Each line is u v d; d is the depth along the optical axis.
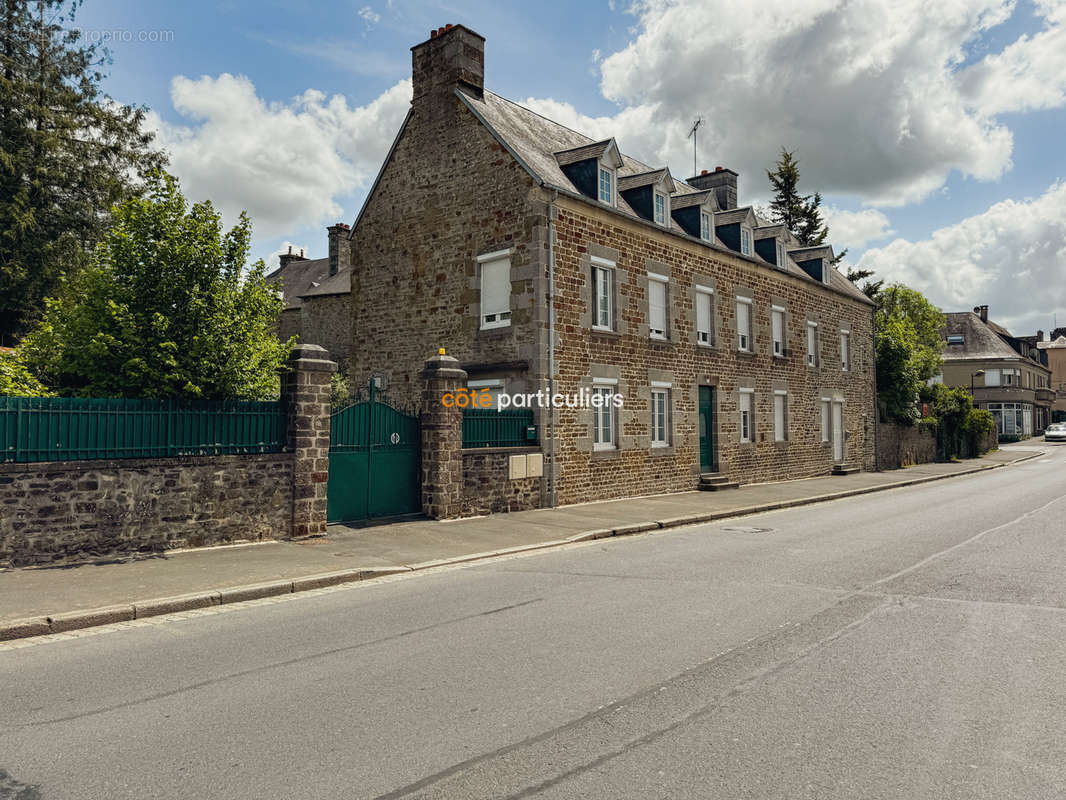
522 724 4.21
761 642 5.77
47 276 24.83
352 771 3.65
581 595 7.57
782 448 23.14
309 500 11.00
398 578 8.80
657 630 6.14
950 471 28.02
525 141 17.22
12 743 4.05
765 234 23.58
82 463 8.87
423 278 17.48
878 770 3.61
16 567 8.42
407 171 18.00
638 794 3.38
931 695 4.62
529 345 15.20
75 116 28.12
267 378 11.45
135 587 7.66
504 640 5.93
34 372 11.58
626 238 17.38
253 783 3.54
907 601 7.09
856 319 28.84
